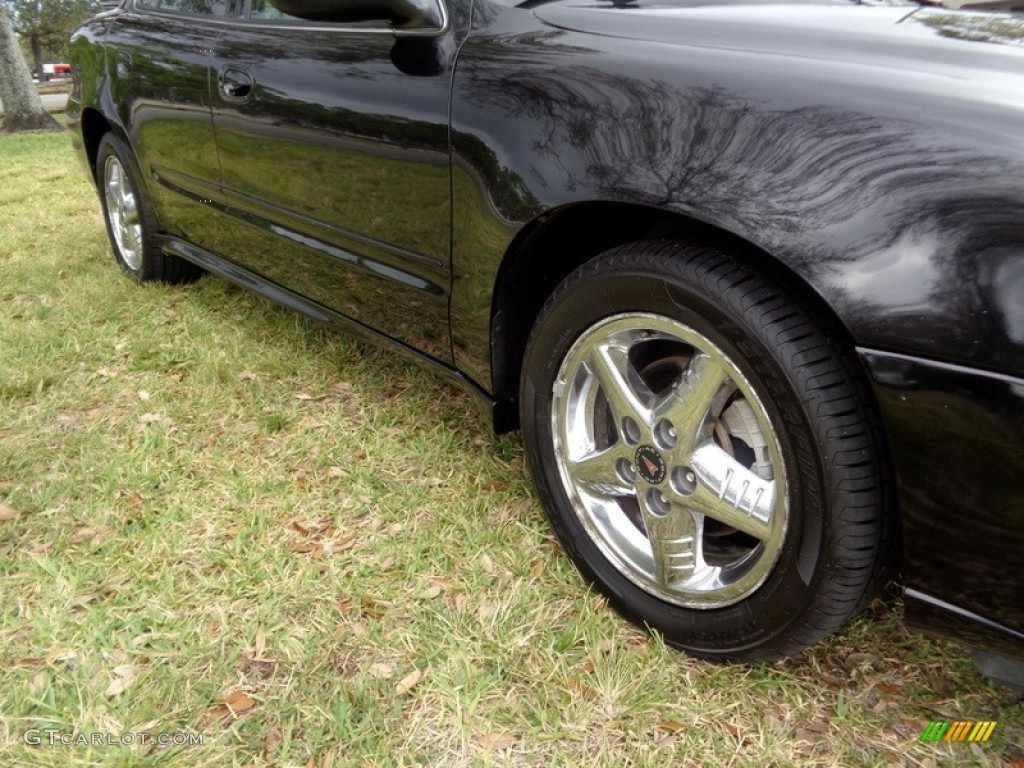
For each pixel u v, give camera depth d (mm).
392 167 2215
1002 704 1712
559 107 1800
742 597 1692
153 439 2729
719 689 1759
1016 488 1297
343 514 2365
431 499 2422
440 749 1641
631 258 1712
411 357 2490
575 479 1982
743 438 1693
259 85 2672
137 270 4148
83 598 2049
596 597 2012
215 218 3244
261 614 1984
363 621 1971
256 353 3354
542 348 1971
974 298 1285
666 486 1759
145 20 3580
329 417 2875
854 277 1380
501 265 1978
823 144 1443
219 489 2480
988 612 1401
